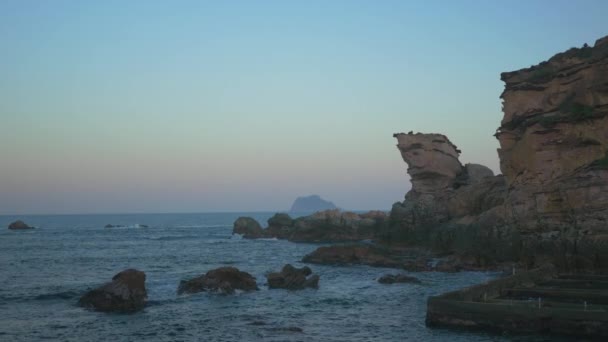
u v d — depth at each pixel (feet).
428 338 94.84
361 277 191.11
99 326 108.37
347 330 105.19
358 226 396.57
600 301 104.47
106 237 450.71
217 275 152.87
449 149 340.18
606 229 172.96
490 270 198.08
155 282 169.78
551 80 219.41
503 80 240.12
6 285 163.84
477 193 278.26
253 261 254.27
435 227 281.33
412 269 205.77
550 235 187.52
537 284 128.47
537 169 208.23
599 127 196.54
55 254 285.84
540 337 90.27
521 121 228.22
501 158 237.86
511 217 209.77
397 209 330.54
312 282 162.50
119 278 131.13
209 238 443.73
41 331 103.76
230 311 124.98
